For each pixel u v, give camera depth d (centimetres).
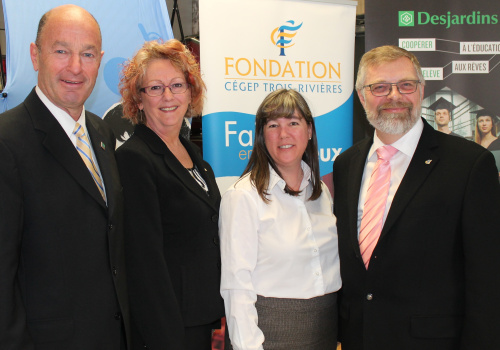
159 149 170
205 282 169
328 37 269
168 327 156
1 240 125
